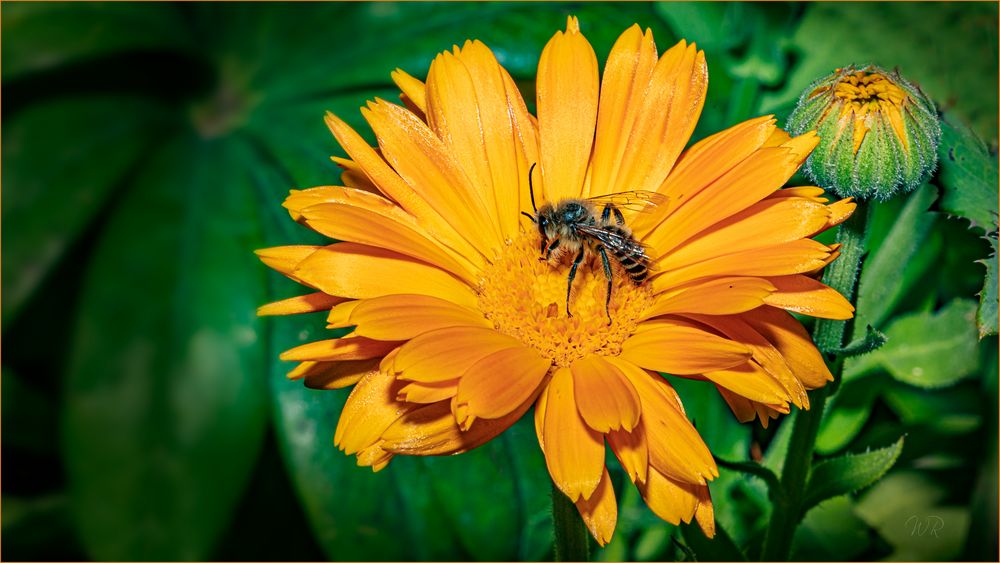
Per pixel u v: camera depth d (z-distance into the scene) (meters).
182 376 0.21
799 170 0.21
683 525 0.20
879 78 0.19
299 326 0.21
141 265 0.21
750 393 0.18
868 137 0.19
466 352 0.18
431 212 0.20
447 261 0.20
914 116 0.19
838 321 0.19
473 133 0.20
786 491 0.20
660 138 0.20
